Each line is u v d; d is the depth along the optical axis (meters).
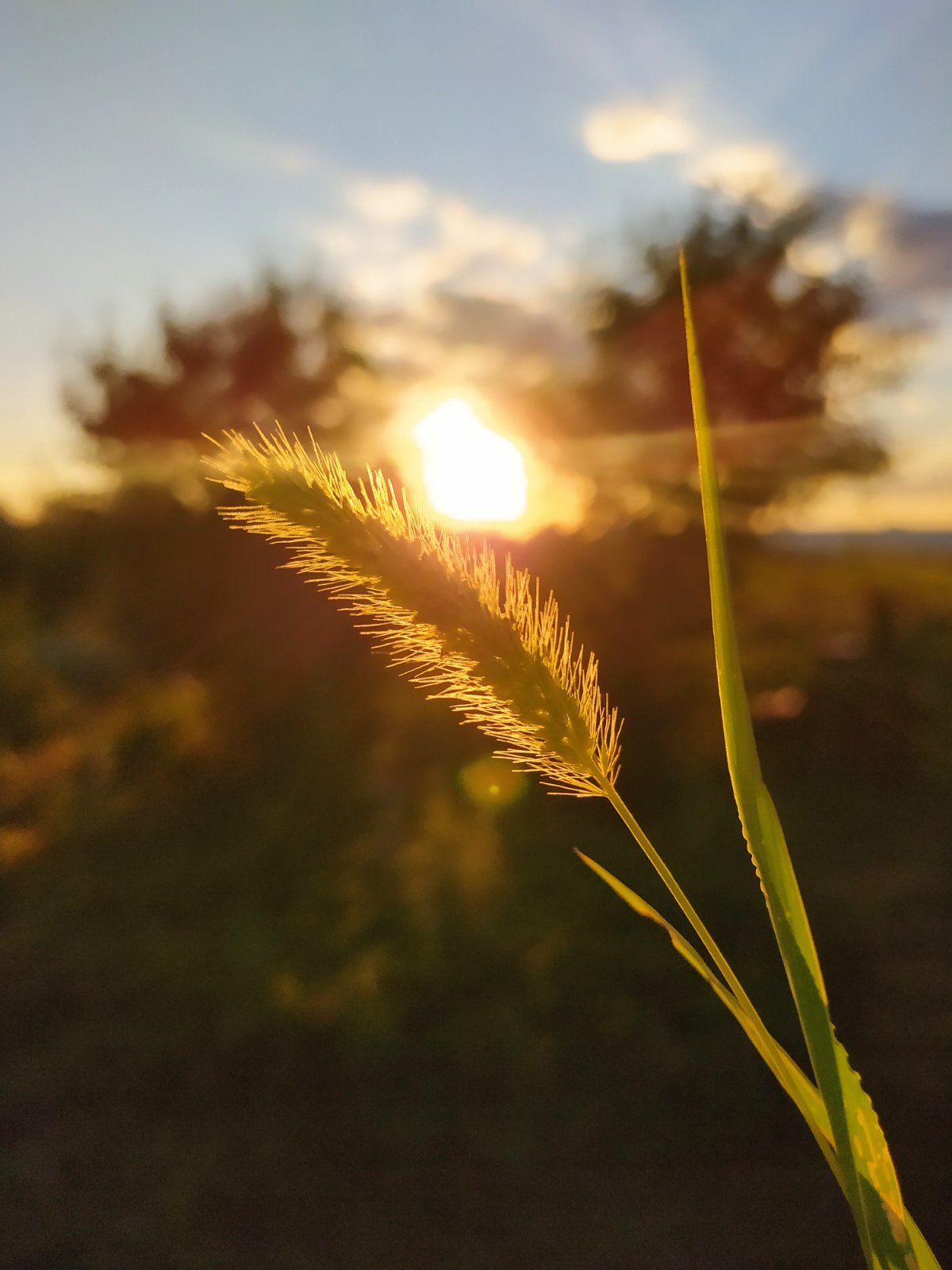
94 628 9.84
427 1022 4.04
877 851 6.07
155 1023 4.24
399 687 8.23
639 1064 3.74
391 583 0.83
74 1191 3.33
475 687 0.88
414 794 7.07
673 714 7.48
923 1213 2.97
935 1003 4.06
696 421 0.91
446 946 4.55
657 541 8.93
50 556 10.29
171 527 8.87
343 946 4.70
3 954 5.09
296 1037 4.00
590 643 7.64
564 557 8.04
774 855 0.90
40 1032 4.28
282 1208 3.20
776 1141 3.36
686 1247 2.94
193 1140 3.51
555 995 4.15
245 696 8.19
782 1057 0.91
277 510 0.83
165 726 8.51
